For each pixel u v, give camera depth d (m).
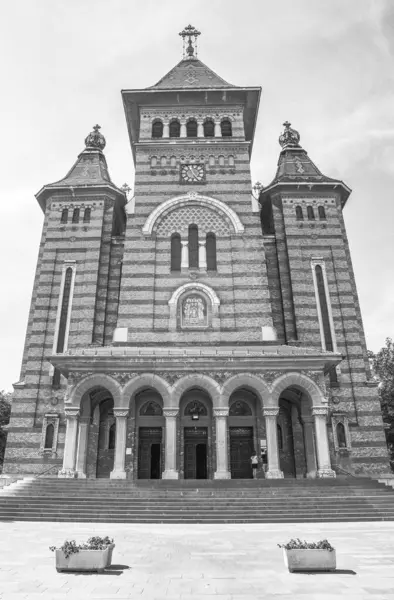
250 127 43.44
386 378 49.47
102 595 8.84
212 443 29.50
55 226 37.00
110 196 38.38
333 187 38.28
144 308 33.28
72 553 10.64
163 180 37.84
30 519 19.77
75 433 27.06
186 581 9.83
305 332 33.88
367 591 9.05
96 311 34.59
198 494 21.97
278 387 27.77
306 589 9.20
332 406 31.73
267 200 39.88
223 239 35.81
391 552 12.69
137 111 41.88
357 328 34.19
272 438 26.78
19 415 31.59
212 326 32.78
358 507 20.73
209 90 39.91
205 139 39.50
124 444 26.84
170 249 35.59
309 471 28.28
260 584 9.57
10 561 11.71
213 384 27.86
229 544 13.95
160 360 28.12
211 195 37.25
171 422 27.20
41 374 32.62
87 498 21.47
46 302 34.66
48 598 8.64
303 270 35.69
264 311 33.25
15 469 30.34
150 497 21.66
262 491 22.33
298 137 43.88
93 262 35.62
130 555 12.37
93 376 28.02
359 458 30.61
